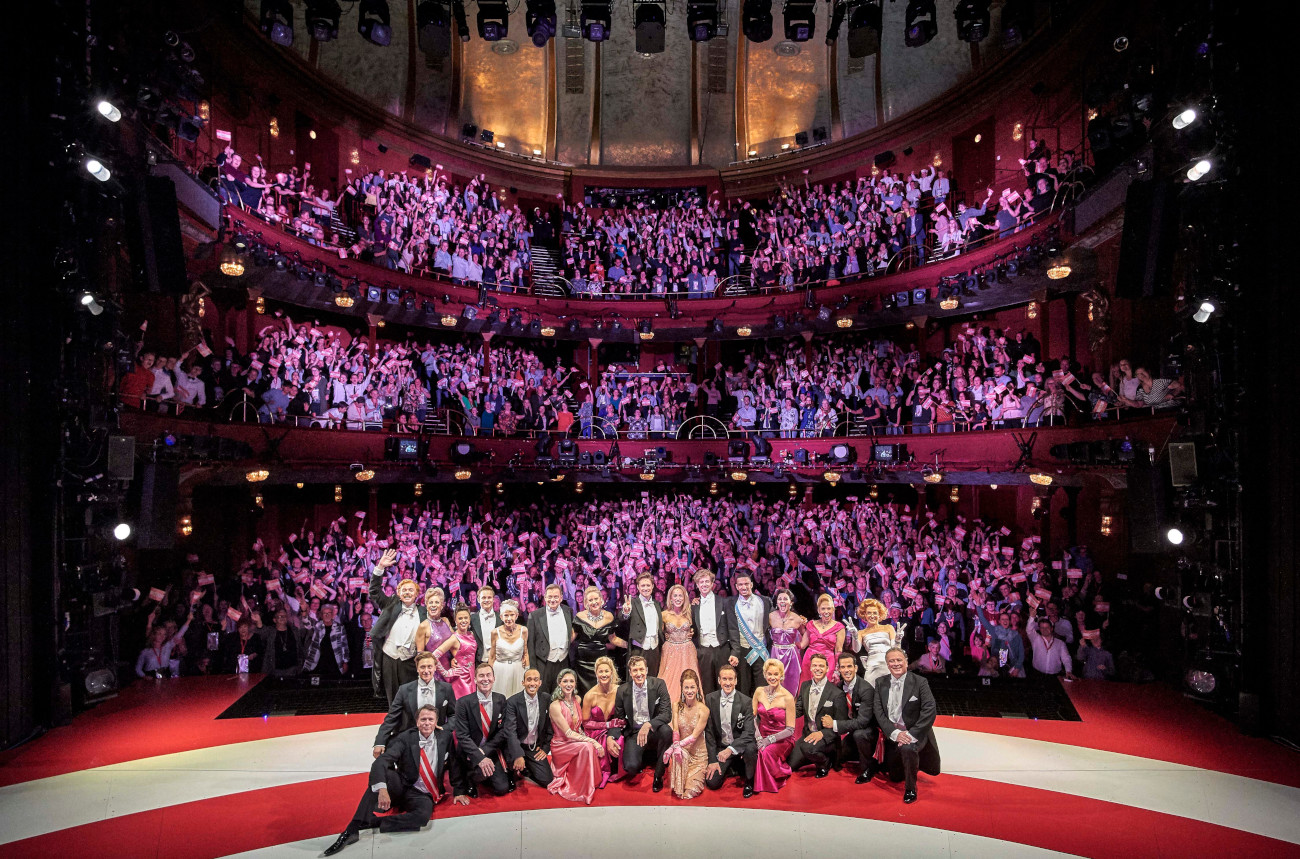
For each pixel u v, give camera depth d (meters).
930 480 20.91
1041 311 21.33
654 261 27.86
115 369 13.30
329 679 15.58
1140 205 13.21
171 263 13.26
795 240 26.36
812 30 16.81
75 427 12.60
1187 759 11.03
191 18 17.97
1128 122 14.42
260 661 16.36
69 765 10.88
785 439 24.89
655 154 30.11
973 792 9.91
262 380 18.97
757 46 28.89
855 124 27.81
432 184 26.55
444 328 26.27
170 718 13.03
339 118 24.23
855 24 16.84
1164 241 13.07
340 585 17.59
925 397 22.17
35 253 12.23
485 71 28.86
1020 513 21.73
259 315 21.48
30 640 12.06
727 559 21.19
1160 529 13.31
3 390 11.52
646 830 8.86
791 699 10.28
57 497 12.43
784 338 27.81
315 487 23.03
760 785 9.95
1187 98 12.86
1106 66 18.22
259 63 21.19
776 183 29.03
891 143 26.39
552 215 30.12
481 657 11.94
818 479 23.81
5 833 8.80
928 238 23.28
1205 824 8.98
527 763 10.27
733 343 28.88
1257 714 11.98
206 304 19.36
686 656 12.05
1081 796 9.77
